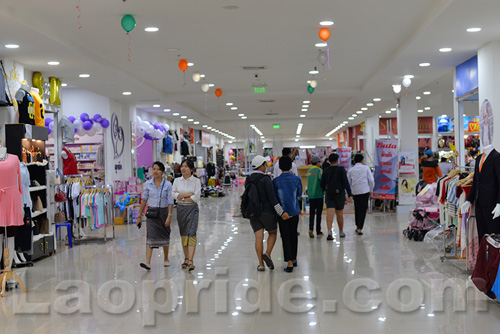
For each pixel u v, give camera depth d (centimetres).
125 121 1666
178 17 780
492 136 909
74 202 1061
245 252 888
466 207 615
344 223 1259
